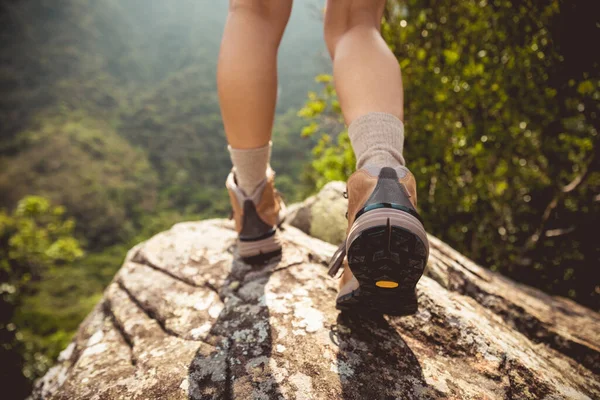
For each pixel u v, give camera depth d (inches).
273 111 34.1
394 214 23.8
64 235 623.5
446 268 52.6
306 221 66.6
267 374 29.7
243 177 38.9
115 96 3981.3
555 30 74.9
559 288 125.5
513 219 136.5
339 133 168.7
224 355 32.3
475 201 126.4
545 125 107.1
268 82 31.9
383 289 27.2
